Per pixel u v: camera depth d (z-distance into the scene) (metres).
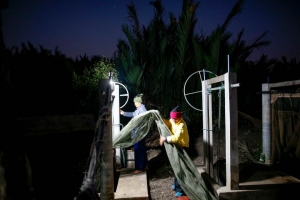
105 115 2.89
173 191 4.91
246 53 10.20
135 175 5.12
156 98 9.95
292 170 4.75
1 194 1.49
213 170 4.74
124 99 9.63
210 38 9.77
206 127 5.04
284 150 4.97
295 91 4.73
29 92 7.85
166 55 9.68
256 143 7.55
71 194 4.52
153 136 8.72
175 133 4.19
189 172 4.14
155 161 6.71
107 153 3.80
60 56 9.05
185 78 9.81
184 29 8.93
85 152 6.84
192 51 9.74
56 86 8.23
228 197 3.82
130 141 5.04
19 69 7.77
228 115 3.86
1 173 1.50
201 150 7.56
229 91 3.82
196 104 9.70
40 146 7.07
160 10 9.88
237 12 8.95
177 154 4.18
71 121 1.85
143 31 10.30
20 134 1.59
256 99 10.72
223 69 9.66
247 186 3.86
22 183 1.58
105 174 3.83
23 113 7.63
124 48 9.49
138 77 9.13
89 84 7.84
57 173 5.45
